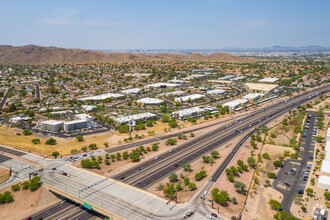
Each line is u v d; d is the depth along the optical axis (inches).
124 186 6860.2
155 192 6668.3
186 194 6520.7
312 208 6215.6
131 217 5462.6
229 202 6264.8
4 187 6978.4
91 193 6432.1
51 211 6082.7
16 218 5876.0
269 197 6683.1
